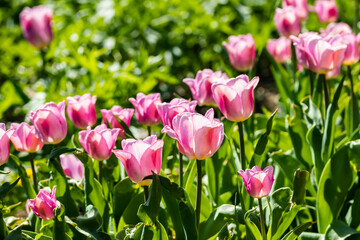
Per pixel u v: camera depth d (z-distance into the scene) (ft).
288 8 10.92
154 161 6.00
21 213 11.29
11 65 18.76
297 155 8.69
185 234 6.62
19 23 22.02
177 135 5.84
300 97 10.98
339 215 8.43
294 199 6.46
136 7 18.88
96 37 18.22
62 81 14.85
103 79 14.67
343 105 9.66
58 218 6.15
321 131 8.23
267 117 11.09
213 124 5.68
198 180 6.24
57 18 19.30
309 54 7.92
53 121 6.89
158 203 5.95
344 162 7.40
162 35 18.76
